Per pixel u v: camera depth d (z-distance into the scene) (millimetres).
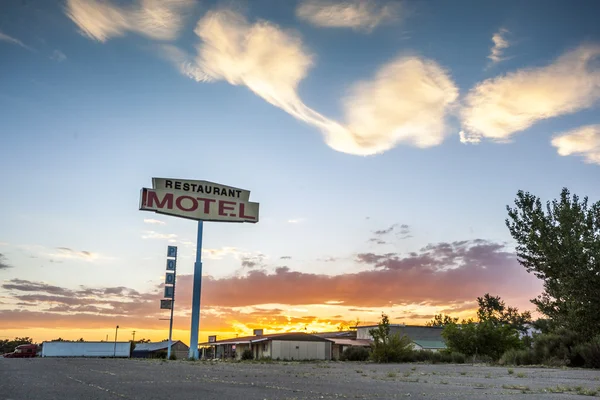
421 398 7305
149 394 7371
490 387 9734
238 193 41625
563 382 11445
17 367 17531
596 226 26156
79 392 7582
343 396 7469
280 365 24844
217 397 7008
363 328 65938
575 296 25109
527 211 28328
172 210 39062
